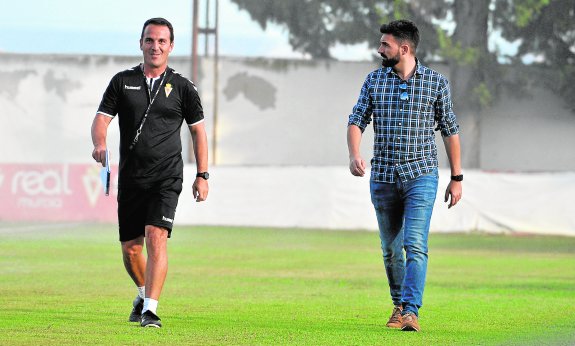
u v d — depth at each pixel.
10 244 45.47
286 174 62.62
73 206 64.56
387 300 24.53
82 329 17.64
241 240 50.88
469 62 87.31
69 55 89.56
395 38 18.41
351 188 61.81
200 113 18.48
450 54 87.25
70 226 59.53
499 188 59.94
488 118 89.44
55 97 89.81
